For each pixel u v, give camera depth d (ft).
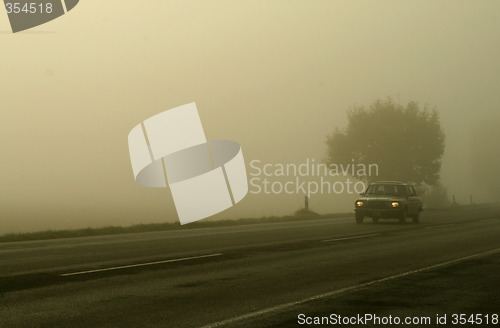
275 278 35.22
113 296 29.12
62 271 37.17
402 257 46.29
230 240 60.44
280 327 23.26
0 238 61.26
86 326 23.07
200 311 25.89
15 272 36.63
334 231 73.72
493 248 53.42
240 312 25.77
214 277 35.37
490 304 28.09
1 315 24.77
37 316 24.63
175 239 61.82
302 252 49.24
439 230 75.77
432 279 35.29
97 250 50.26
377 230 75.61
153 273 36.70
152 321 23.95
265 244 55.98
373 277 35.91
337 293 30.48
